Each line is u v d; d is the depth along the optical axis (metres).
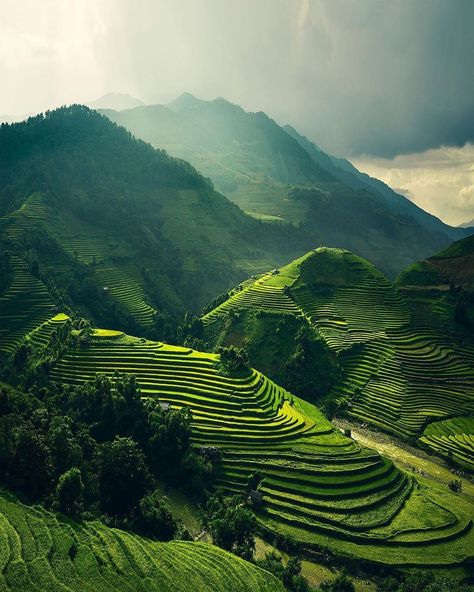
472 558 73.50
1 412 74.06
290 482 85.00
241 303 168.38
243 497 81.38
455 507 85.94
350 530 76.50
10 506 55.97
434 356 145.62
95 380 95.50
